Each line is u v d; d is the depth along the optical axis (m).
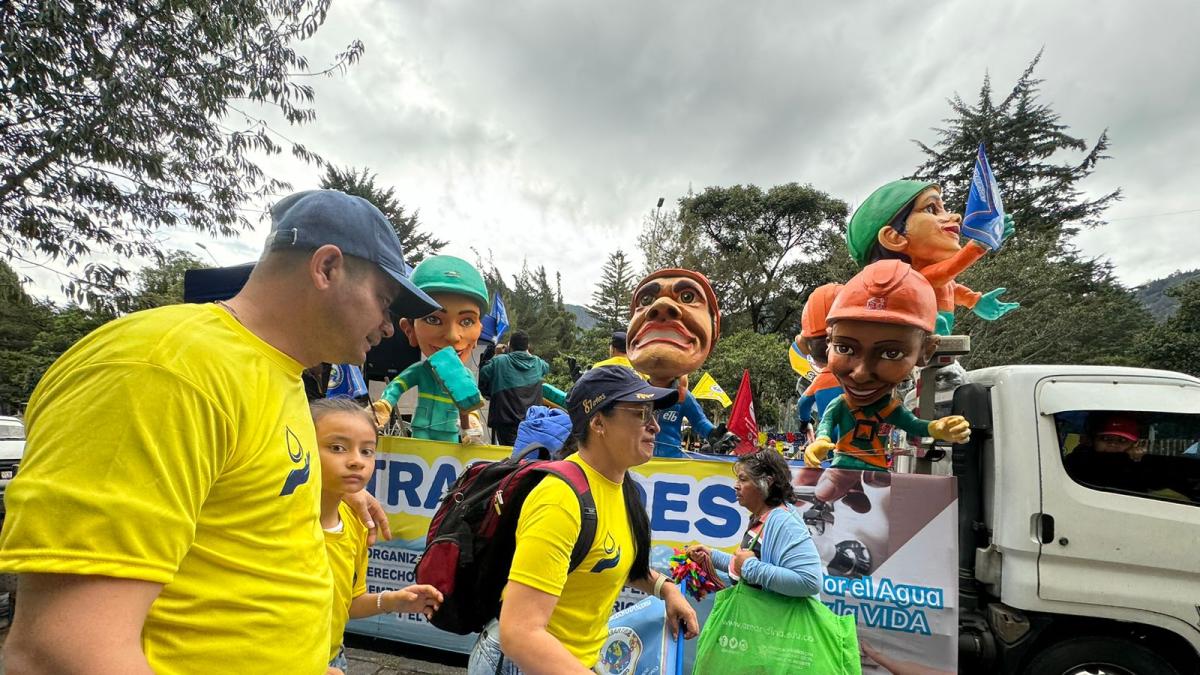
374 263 1.23
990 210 3.98
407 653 3.91
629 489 1.96
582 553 1.63
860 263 4.69
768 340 20.22
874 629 3.16
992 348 16.95
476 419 4.40
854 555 3.22
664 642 2.07
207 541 1.04
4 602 4.12
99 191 5.80
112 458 0.88
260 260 1.22
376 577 3.76
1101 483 3.15
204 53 5.71
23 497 0.86
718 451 4.24
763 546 2.50
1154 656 2.96
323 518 1.98
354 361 1.26
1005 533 3.17
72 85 5.19
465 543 1.83
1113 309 21.83
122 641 0.85
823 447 3.51
